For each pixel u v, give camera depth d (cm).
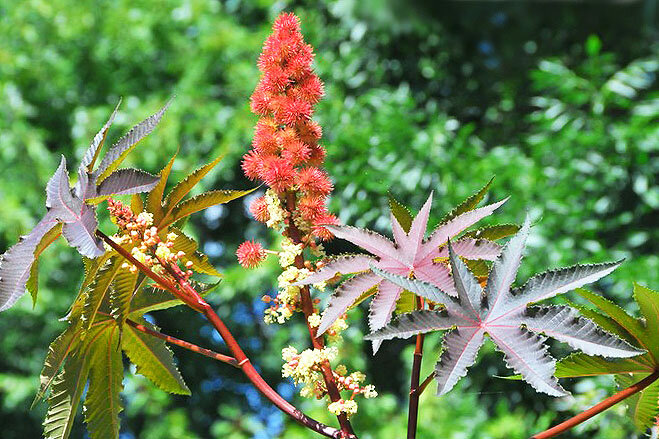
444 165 802
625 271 702
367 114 903
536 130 889
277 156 199
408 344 854
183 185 192
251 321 1089
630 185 805
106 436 201
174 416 946
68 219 174
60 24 1084
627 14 942
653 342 176
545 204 763
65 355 192
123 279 193
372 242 183
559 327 159
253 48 1024
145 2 1102
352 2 945
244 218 1098
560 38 989
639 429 196
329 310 175
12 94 1024
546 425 669
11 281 171
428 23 969
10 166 1006
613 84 796
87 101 1125
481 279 184
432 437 713
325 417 787
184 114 1011
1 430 1116
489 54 1003
